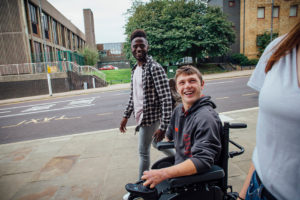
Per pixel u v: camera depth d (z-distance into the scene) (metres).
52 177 3.08
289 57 0.71
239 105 7.39
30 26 21.56
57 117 8.20
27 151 4.27
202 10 21.22
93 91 16.23
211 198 1.29
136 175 2.96
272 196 0.78
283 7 23.81
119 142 4.34
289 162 0.69
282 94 0.68
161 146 1.72
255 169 0.90
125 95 12.73
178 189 1.27
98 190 2.65
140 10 21.81
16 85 18.62
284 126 0.68
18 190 2.80
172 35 19.36
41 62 20.52
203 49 21.53
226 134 1.36
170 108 1.98
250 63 23.69
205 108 1.33
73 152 3.99
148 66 2.09
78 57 28.23
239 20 24.56
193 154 1.21
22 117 8.87
